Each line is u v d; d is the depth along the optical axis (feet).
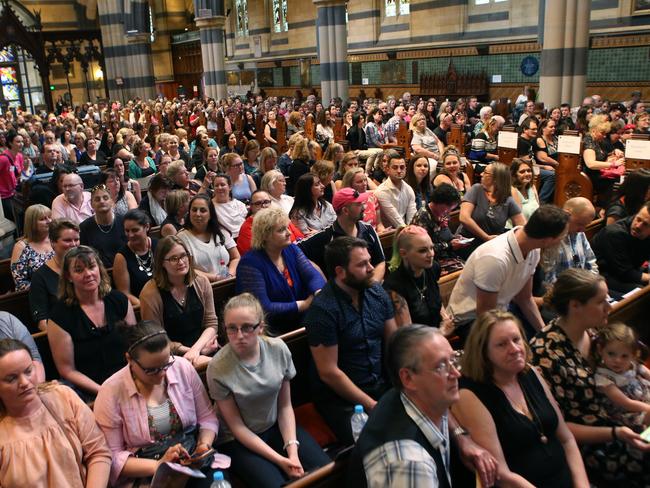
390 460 6.33
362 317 10.64
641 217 14.49
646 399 10.06
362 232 14.92
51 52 94.27
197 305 12.48
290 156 27.84
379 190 19.29
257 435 9.99
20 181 30.45
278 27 90.84
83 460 8.51
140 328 9.02
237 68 101.40
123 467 8.89
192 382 9.73
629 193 16.62
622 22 48.24
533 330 13.16
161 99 83.10
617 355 9.64
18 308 14.23
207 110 60.70
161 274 12.07
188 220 15.71
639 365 10.37
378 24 72.79
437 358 6.76
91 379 11.23
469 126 43.39
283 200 20.65
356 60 76.69
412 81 69.51
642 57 47.70
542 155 28.35
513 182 19.54
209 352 12.30
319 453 9.89
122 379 9.27
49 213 15.61
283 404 10.20
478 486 7.68
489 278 11.63
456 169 21.27
